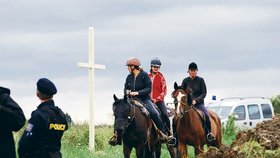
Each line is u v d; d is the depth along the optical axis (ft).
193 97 58.39
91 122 75.87
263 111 108.17
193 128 56.59
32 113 33.81
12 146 33.27
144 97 54.44
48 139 33.81
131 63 54.08
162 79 57.21
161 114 56.70
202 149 57.67
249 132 48.08
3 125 32.83
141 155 53.11
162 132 54.65
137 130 52.26
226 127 99.76
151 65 57.26
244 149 45.62
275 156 44.86
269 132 49.83
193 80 58.59
